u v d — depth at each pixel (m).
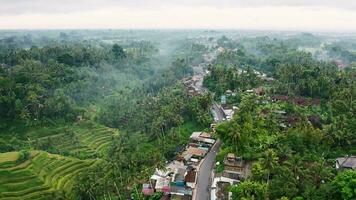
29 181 131.12
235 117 139.50
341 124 117.56
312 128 117.06
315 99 170.88
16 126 184.00
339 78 187.25
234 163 112.25
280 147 109.19
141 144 158.88
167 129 161.38
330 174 91.31
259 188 87.50
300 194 87.38
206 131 152.62
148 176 117.19
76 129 192.50
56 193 122.94
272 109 155.12
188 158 127.00
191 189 106.44
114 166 125.00
